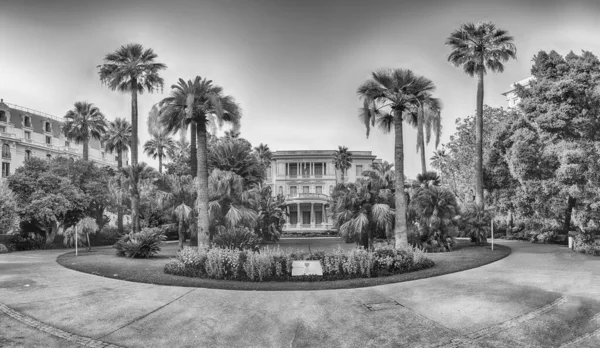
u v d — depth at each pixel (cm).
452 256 1755
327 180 5697
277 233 3309
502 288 1027
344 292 1020
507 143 2728
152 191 2492
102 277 1235
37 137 6012
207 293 1009
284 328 744
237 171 2464
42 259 1786
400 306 874
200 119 1659
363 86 1698
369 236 1884
